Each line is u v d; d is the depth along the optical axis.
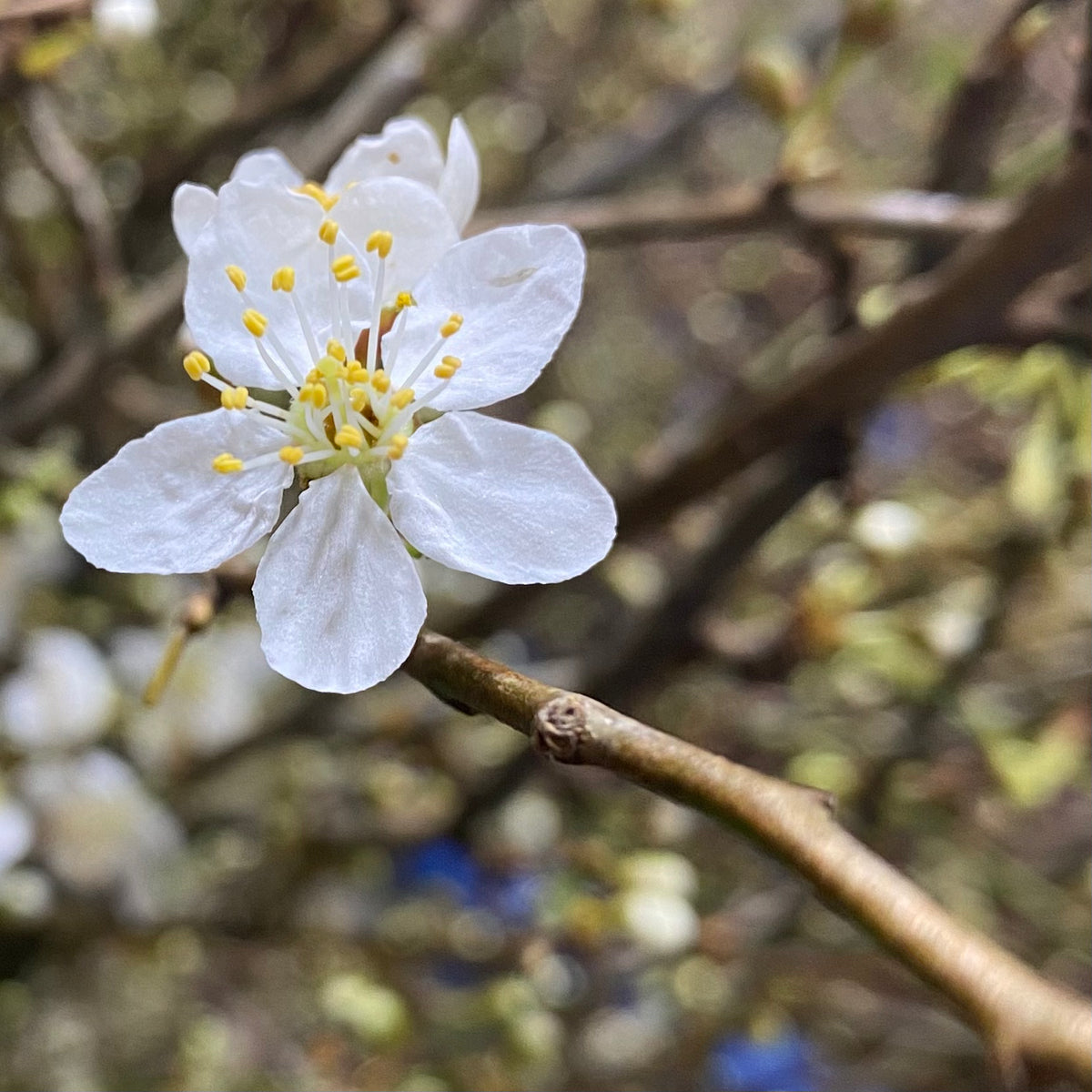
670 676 0.19
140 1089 0.24
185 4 0.24
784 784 0.08
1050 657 0.23
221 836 0.22
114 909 0.18
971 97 0.14
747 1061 0.21
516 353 0.10
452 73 0.26
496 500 0.10
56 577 0.20
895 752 0.19
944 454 0.26
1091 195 0.12
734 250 0.32
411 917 0.20
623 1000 0.21
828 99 0.14
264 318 0.10
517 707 0.09
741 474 0.14
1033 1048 0.07
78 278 0.17
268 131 0.22
